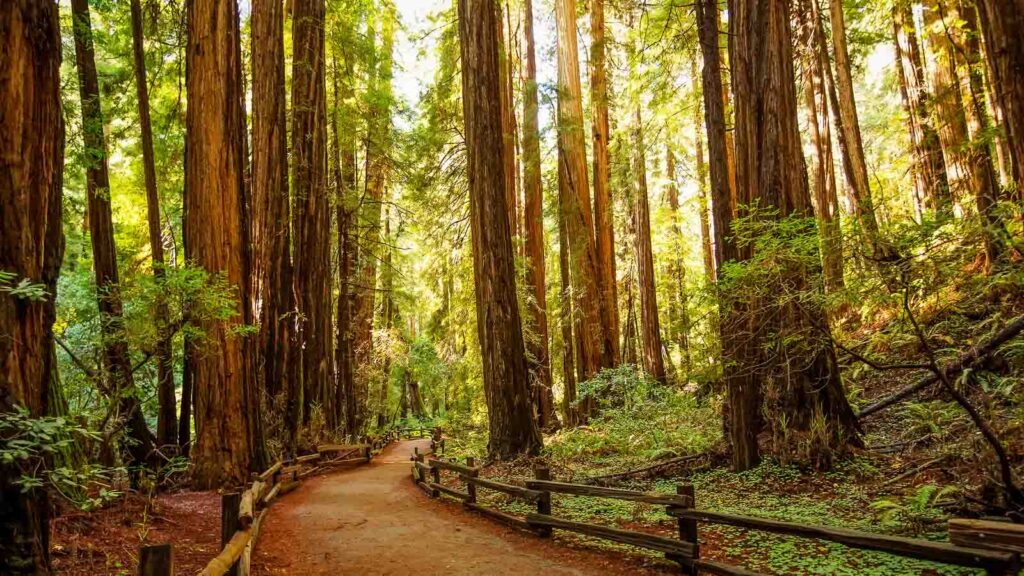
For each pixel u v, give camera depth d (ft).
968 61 43.01
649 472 34.88
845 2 55.21
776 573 17.93
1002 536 12.36
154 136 55.57
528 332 66.28
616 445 45.91
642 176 72.84
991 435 17.88
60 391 21.49
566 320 70.08
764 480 28.25
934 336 30.60
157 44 54.95
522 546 23.77
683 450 37.55
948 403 29.60
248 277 39.06
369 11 80.53
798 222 21.52
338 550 24.03
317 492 40.63
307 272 63.16
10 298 12.87
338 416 71.97
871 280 19.34
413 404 126.31
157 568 10.47
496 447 44.29
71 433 20.21
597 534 21.84
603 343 65.16
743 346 29.63
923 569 16.92
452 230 79.71
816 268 22.06
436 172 75.31
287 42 71.77
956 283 20.03
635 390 56.70
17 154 13.28
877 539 14.11
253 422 37.78
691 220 99.86
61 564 17.61
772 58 30.12
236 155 38.40
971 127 44.27
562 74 69.51
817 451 27.76
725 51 65.87
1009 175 37.81
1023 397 24.66
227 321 36.83
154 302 25.36
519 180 84.89
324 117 64.95
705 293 29.81
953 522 13.12
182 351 40.29
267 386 50.62
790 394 29.37
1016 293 28.66
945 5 45.06
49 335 14.26
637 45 65.21
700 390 51.90
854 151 48.32
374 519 30.32
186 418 40.34
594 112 72.54
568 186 66.85
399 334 90.58
